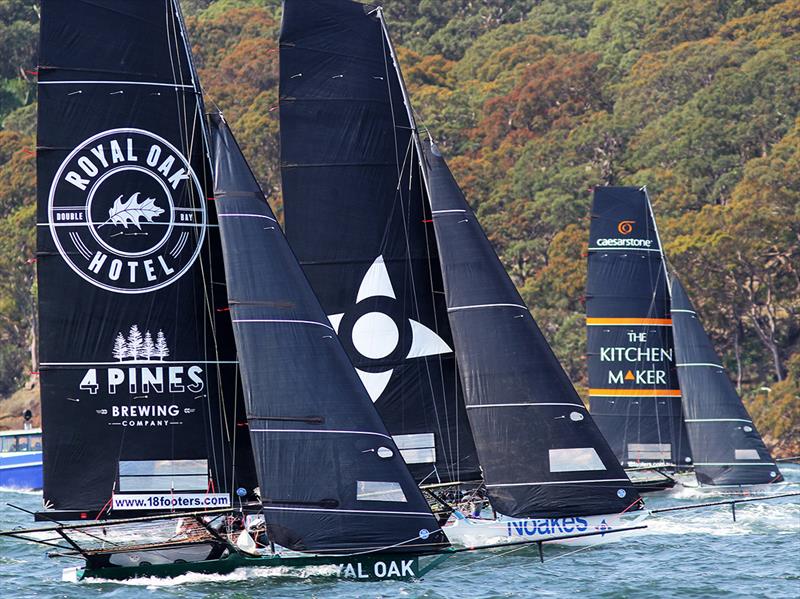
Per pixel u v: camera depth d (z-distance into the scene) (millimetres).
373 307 101875
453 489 101938
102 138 85500
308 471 84250
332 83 102000
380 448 84625
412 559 86125
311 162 102062
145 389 85812
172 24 86250
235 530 88062
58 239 85438
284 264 86062
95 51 85438
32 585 89562
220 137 87000
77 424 85438
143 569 86688
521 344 99500
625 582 93875
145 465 85688
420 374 101875
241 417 86688
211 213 86938
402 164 102375
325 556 85500
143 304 86000
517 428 98938
